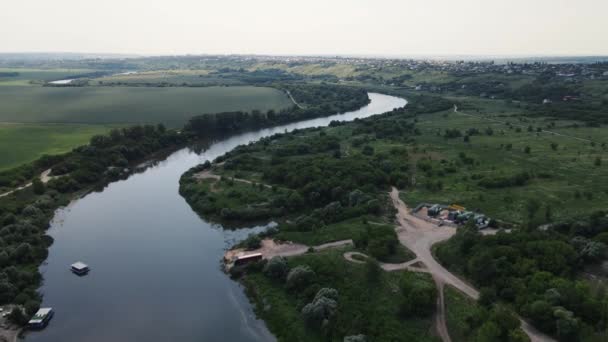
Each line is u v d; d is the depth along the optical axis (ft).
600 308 217.15
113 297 295.28
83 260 346.74
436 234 342.03
